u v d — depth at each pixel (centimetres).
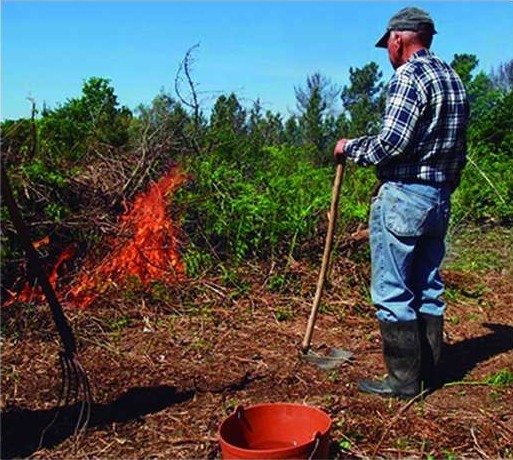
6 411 430
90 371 493
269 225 700
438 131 448
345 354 537
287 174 833
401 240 457
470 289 722
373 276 472
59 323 400
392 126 441
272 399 457
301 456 339
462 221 1004
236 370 504
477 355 554
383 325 468
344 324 609
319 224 726
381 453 393
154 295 628
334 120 1766
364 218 741
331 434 409
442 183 457
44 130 739
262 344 556
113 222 687
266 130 984
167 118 771
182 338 564
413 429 417
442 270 768
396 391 466
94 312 599
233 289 660
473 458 390
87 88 929
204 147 804
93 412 432
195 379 486
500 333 606
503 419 437
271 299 648
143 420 423
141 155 739
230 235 707
